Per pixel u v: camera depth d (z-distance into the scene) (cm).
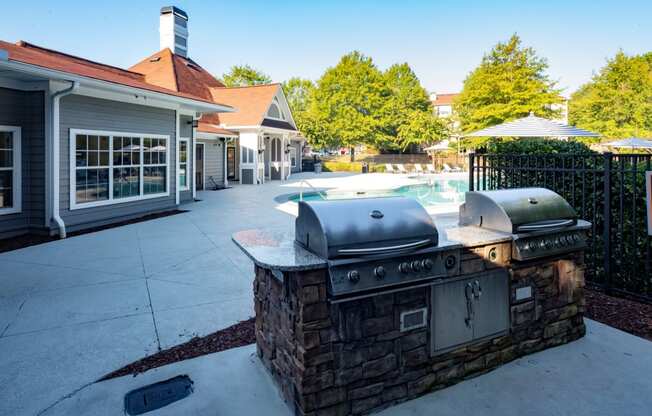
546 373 279
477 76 2441
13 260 615
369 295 227
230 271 557
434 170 3181
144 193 1033
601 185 443
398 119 3638
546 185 474
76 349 330
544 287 306
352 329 230
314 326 220
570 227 304
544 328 308
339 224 226
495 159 552
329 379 226
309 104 4619
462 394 259
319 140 3478
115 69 1577
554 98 2261
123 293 467
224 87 2230
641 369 283
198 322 385
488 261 275
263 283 284
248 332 361
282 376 254
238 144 2169
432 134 3491
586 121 2744
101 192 909
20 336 355
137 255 644
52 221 789
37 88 779
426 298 253
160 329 369
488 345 282
